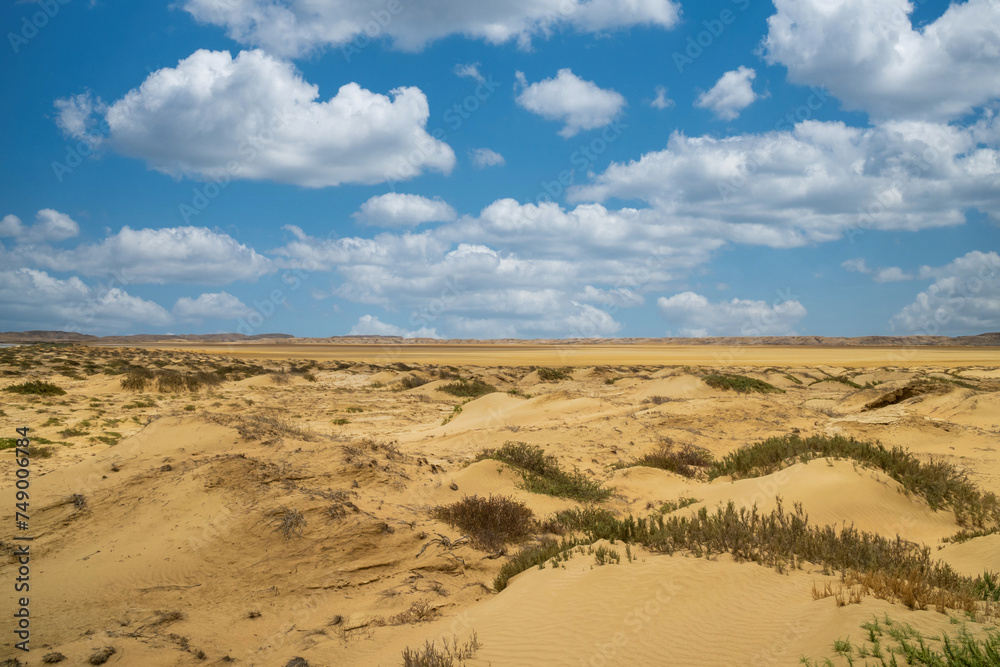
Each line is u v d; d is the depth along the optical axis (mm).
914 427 19047
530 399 28500
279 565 8492
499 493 12586
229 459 10508
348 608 7766
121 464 10992
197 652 6414
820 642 5043
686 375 34156
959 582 6496
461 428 23062
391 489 11555
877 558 7281
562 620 6332
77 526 9133
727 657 5191
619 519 11523
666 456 16516
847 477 11125
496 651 5895
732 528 8289
